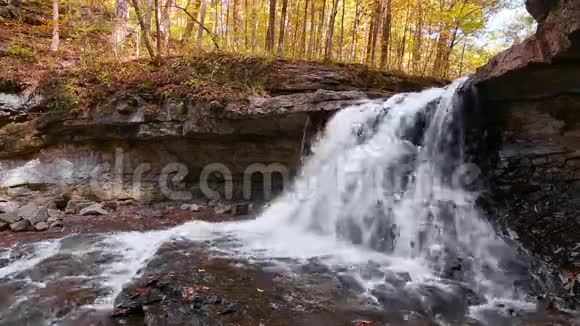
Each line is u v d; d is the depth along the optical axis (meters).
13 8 13.91
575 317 3.90
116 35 12.48
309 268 5.30
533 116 6.04
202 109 8.66
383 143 7.46
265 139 9.15
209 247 6.34
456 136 6.69
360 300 4.27
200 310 3.90
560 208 5.53
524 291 4.45
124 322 3.79
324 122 8.30
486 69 5.97
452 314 3.99
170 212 9.01
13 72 9.72
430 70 15.55
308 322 3.76
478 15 13.83
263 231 7.54
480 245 5.34
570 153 5.64
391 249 6.05
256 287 4.59
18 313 4.03
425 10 14.84
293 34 16.98
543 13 4.85
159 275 4.86
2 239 6.69
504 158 6.30
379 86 10.70
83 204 8.82
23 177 9.13
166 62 10.43
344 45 17.59
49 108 9.45
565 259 4.88
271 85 9.90
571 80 5.23
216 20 17.33
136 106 9.00
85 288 4.66
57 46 12.38
